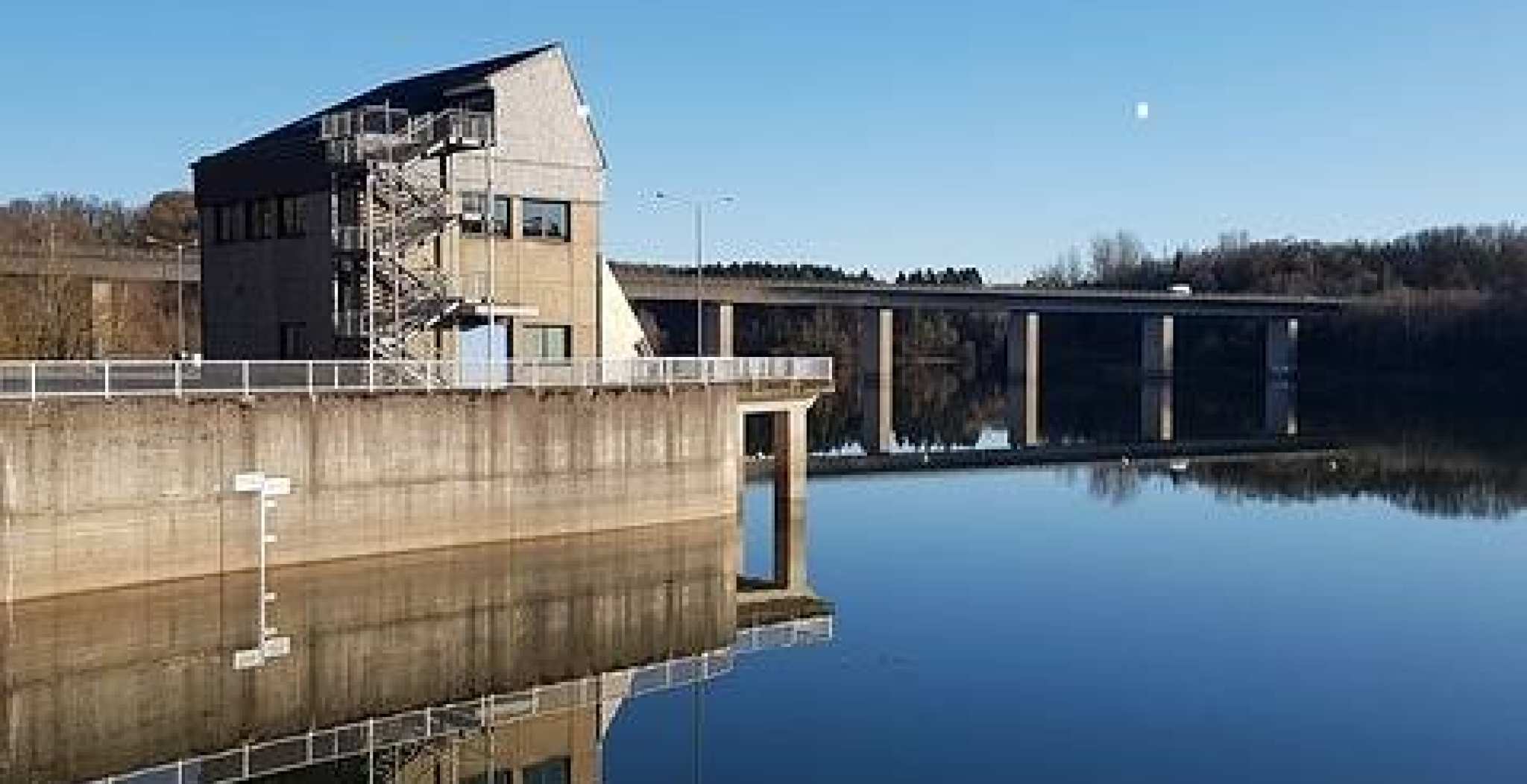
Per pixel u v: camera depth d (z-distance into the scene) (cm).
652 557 5497
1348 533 6744
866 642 4241
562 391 5594
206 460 4566
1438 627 4519
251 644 4050
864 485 8756
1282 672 3900
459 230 6338
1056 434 13138
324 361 5094
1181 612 4744
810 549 6131
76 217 18250
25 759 3059
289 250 6469
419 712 3341
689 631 4359
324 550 4891
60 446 4200
